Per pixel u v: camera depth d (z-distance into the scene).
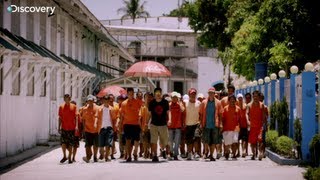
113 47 44.88
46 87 22.77
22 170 13.68
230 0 44.53
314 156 13.37
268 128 19.92
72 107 15.61
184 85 69.38
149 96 16.94
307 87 14.62
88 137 16.03
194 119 16.72
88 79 30.91
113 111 16.47
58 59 21.59
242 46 28.92
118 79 35.47
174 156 16.67
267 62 27.33
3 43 14.20
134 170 13.41
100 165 14.88
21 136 18.77
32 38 21.00
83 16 27.08
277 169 13.47
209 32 48.47
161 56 68.50
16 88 18.23
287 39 25.16
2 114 16.36
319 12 24.41
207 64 69.50
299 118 15.31
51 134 23.62
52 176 12.28
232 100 16.41
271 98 19.84
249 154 18.64
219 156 16.84
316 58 25.16
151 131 16.06
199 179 11.53
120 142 17.11
